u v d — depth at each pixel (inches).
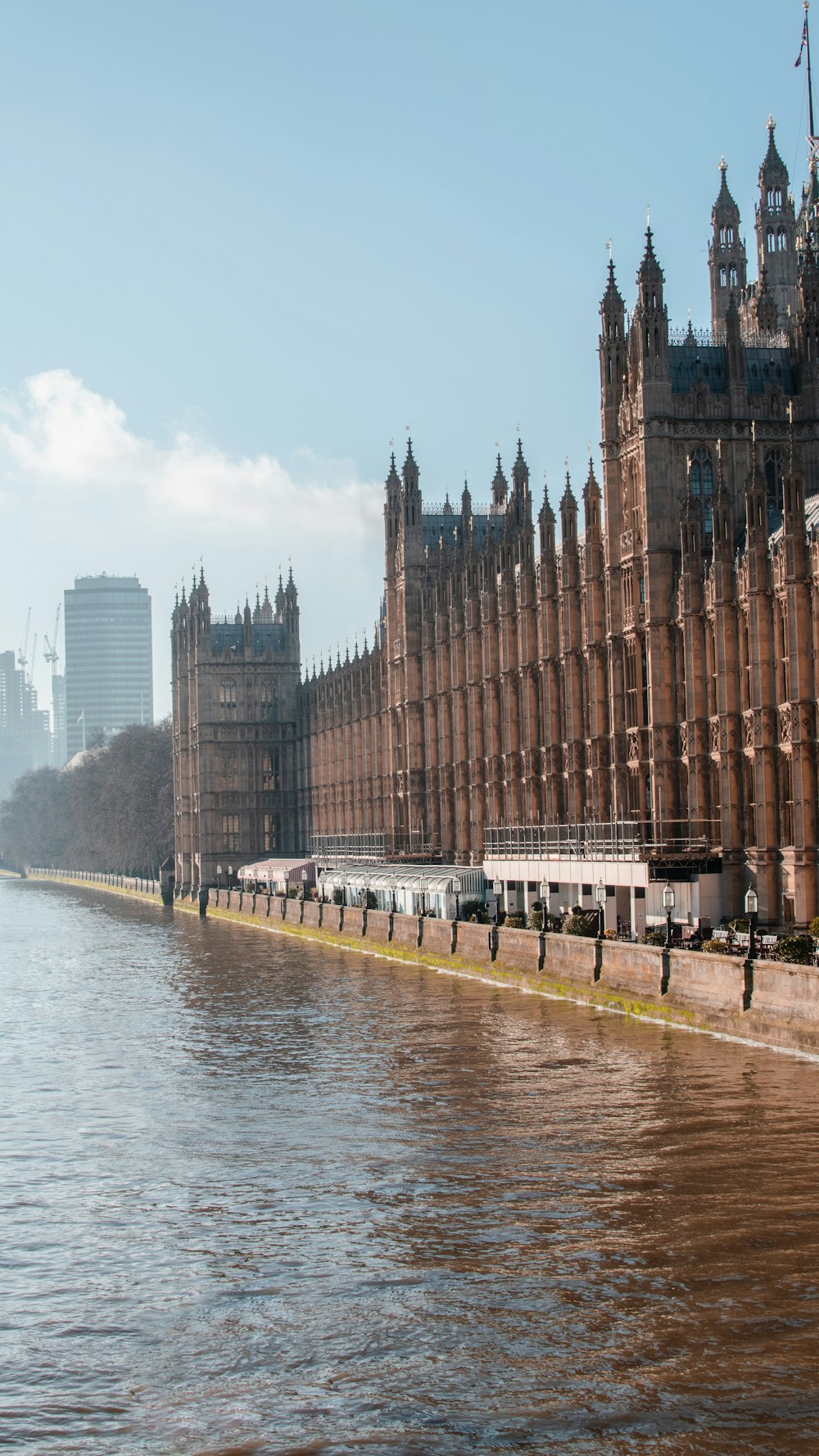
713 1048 2773.1
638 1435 1325.0
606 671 4584.2
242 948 6043.3
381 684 7288.4
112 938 6958.7
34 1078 2984.7
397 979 4394.7
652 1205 1894.7
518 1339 1523.1
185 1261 1807.3
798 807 3454.7
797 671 3444.9
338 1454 1326.3
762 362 4416.8
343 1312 1621.6
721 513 3843.5
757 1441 1301.7
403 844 6825.8
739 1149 2097.7
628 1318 1556.3
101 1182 2164.1
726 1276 1651.1
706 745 3951.8
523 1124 2324.1
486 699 5634.8
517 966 3946.9
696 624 3964.1
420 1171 2121.1
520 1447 1318.9
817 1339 1486.2
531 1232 1825.8
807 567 3454.7
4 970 5393.7
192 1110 2615.7
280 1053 3147.1
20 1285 1752.0
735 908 3732.8
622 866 3902.6
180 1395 1449.3
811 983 2600.9
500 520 7244.1
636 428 4284.0
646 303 4227.4
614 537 4451.3
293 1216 1955.0
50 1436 1376.7
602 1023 3171.8
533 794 5172.2
